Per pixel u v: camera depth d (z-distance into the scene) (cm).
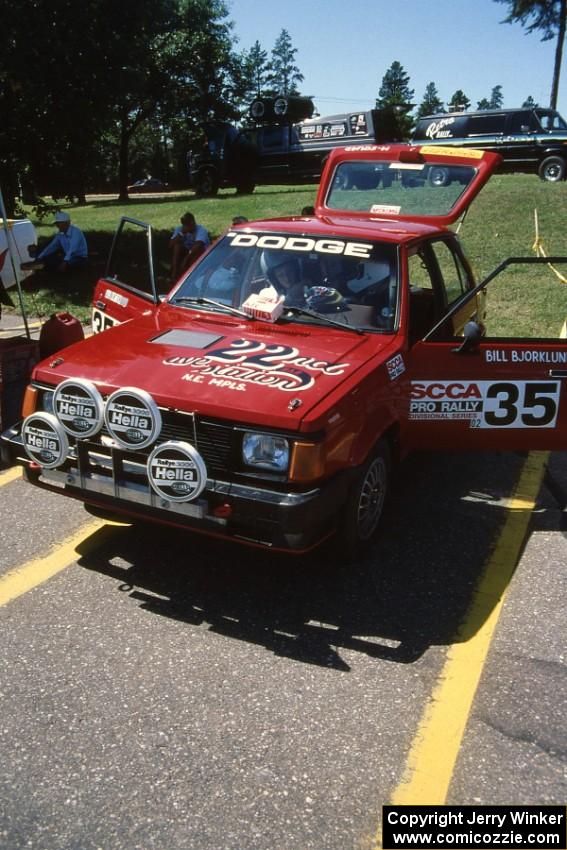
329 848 248
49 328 605
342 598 392
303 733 298
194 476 348
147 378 384
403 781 277
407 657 346
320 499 350
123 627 360
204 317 469
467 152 589
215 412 357
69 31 1155
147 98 3978
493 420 462
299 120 2362
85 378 390
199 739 293
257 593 393
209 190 2562
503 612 384
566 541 459
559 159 2161
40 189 1338
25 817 256
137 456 375
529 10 3494
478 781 278
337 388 375
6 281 1048
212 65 4312
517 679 333
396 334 444
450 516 489
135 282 1177
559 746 296
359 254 479
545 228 1475
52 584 393
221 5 4322
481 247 1354
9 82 1161
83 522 462
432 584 408
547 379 459
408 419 443
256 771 278
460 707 314
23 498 493
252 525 352
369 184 630
